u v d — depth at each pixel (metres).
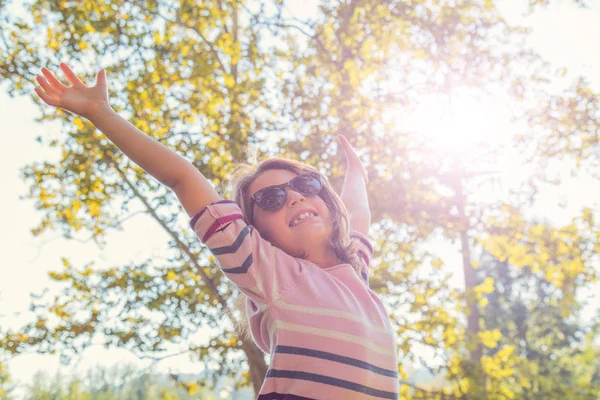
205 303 7.29
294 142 7.25
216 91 7.30
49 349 7.25
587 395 9.09
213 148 7.14
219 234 1.72
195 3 7.45
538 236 8.10
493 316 22.36
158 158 1.76
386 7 8.19
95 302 7.41
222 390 7.92
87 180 7.18
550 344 20.84
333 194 1.98
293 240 1.88
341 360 1.63
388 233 7.65
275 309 1.70
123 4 7.27
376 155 7.23
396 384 1.76
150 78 7.05
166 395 7.86
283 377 1.63
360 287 1.83
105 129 1.76
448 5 8.55
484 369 7.64
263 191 1.90
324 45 8.45
